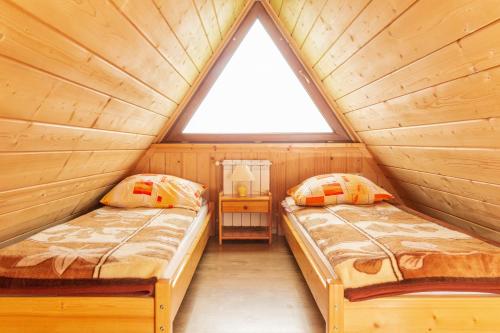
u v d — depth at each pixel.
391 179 3.31
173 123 3.36
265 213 3.51
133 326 1.44
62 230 1.99
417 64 1.55
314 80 3.21
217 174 3.45
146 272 1.46
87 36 1.20
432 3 1.23
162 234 1.93
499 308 1.42
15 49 0.97
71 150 1.75
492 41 1.12
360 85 2.29
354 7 1.71
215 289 2.23
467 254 1.52
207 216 3.05
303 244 2.23
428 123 1.85
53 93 1.27
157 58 1.89
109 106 1.77
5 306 1.42
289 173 3.45
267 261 2.75
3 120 1.13
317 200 2.79
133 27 1.44
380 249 1.62
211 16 2.34
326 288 1.49
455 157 1.87
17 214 1.78
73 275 1.44
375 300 1.44
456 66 1.35
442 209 2.65
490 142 1.53
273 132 3.44
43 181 1.73
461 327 1.43
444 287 1.44
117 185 2.87
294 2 2.45
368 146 3.30
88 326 1.44
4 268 1.46
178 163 3.43
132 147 2.79
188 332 1.73
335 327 1.45
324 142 3.43
